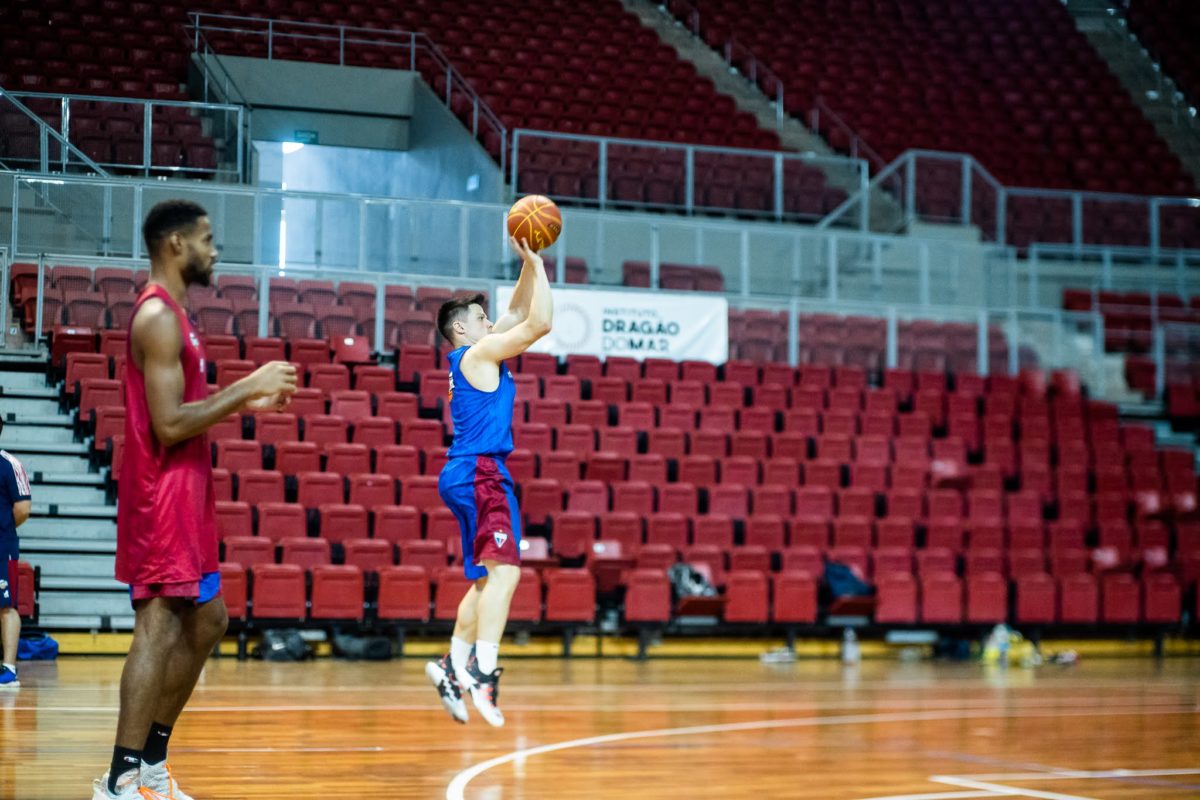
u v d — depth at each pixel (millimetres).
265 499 15453
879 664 16094
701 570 16094
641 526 16641
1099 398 22172
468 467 7074
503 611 6945
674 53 29125
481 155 23406
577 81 27250
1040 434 20375
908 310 21703
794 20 31422
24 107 19922
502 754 7469
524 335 6977
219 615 5195
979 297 23172
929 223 24656
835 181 24359
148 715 4945
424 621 14867
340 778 6418
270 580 14281
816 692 11984
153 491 4930
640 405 18453
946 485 18703
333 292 18766
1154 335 22906
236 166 21453
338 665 13844
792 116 28734
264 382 4941
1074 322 22422
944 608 16875
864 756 7633
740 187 23875
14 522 10578
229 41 25312
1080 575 17938
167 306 4922
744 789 6340
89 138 20656
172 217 5090
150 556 4895
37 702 9414
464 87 25391
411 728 8602
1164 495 19547
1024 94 30891
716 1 31266
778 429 19297
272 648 14164
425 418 17859
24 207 18109
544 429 17391
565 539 16078
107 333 16984
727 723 9305
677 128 26453
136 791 4941
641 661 15680
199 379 5129
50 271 17531
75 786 5836
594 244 20938
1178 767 7332
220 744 7590
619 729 8828
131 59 24469
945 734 8812
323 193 19266
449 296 19328
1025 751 7969
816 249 22188
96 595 14438
